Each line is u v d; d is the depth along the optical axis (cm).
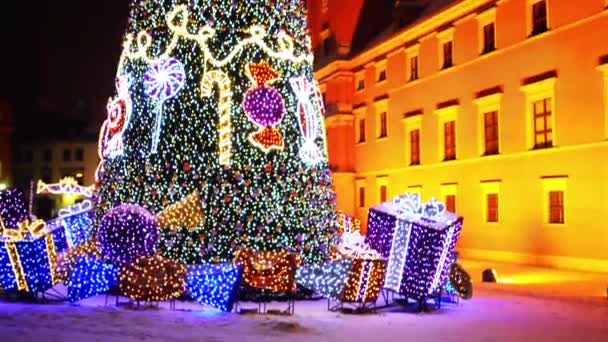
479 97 3105
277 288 1334
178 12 1534
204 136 1495
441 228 1320
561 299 1609
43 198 7200
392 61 3956
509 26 2934
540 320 1245
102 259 1429
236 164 1496
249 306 1355
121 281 1319
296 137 1550
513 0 2906
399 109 3862
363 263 1276
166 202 1473
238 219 1463
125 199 1511
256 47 1544
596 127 2445
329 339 1003
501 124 2973
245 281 1336
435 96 3494
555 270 2491
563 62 2609
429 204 1384
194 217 1419
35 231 1420
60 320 1145
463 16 3253
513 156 2884
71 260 1434
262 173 1498
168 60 1514
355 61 4428
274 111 1515
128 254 1355
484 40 3128
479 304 1456
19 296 1423
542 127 2738
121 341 951
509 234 2911
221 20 1538
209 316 1214
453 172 3328
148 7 1576
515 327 1159
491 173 3039
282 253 1360
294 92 1558
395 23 4038
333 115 4494
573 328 1158
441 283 1372
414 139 3722
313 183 1549
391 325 1153
